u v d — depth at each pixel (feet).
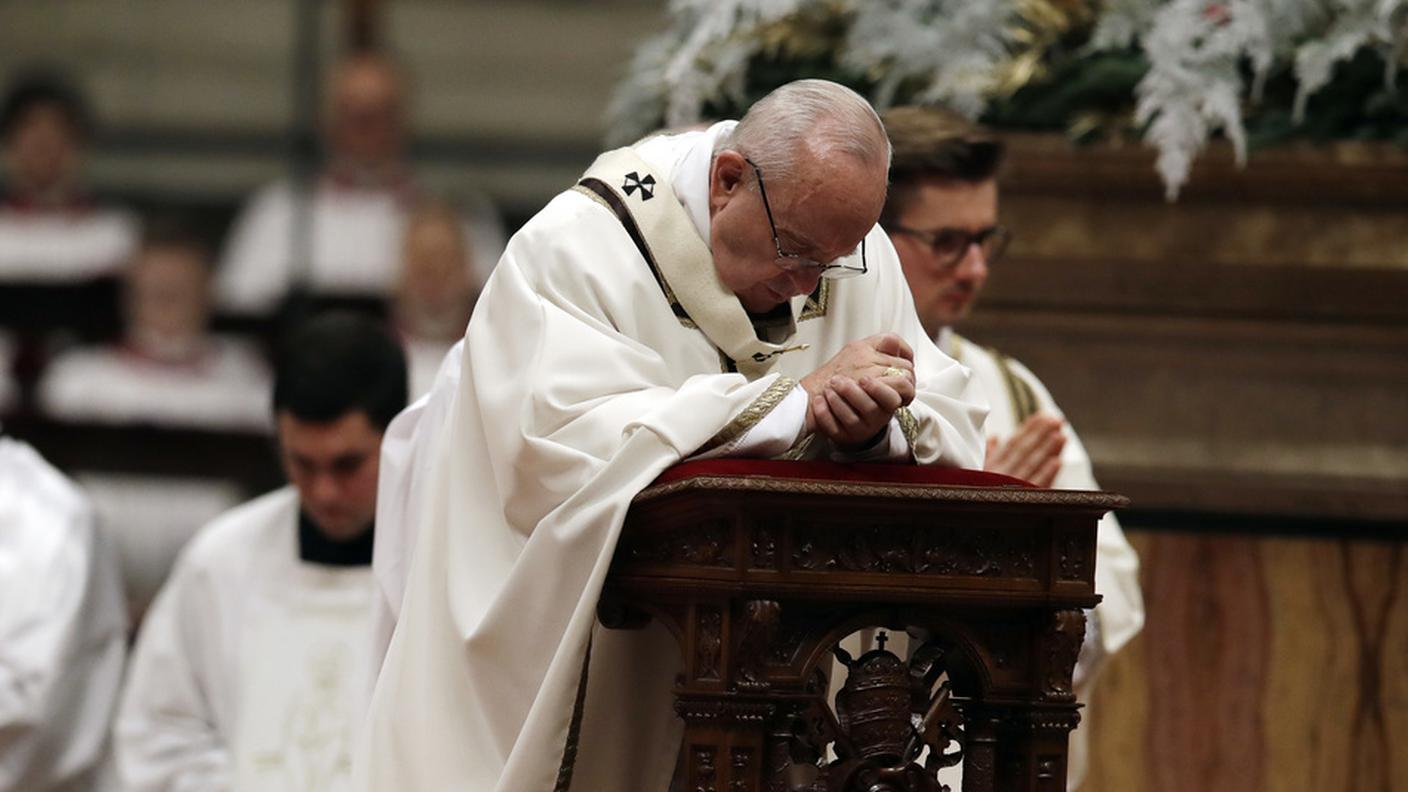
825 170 36.68
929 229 49.32
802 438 37.09
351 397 57.00
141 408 116.06
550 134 134.41
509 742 38.24
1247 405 59.21
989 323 59.36
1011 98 57.82
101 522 69.26
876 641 42.22
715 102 59.06
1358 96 56.44
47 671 63.98
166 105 134.82
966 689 36.99
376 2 133.80
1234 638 58.39
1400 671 57.88
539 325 38.34
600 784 40.22
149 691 60.80
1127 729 58.18
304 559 60.49
